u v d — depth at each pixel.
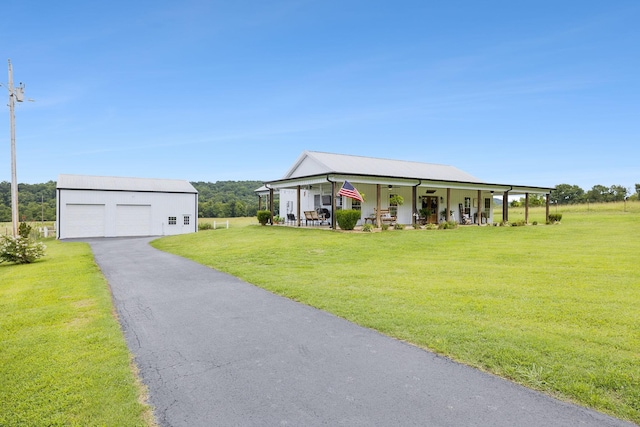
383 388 3.37
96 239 23.22
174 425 2.85
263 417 2.94
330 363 3.95
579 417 2.83
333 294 6.80
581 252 12.02
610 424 2.73
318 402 3.16
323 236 15.88
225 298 6.87
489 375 3.58
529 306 5.75
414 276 8.34
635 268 8.95
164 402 3.21
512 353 3.97
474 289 6.95
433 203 24.02
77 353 4.26
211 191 67.19
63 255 14.12
